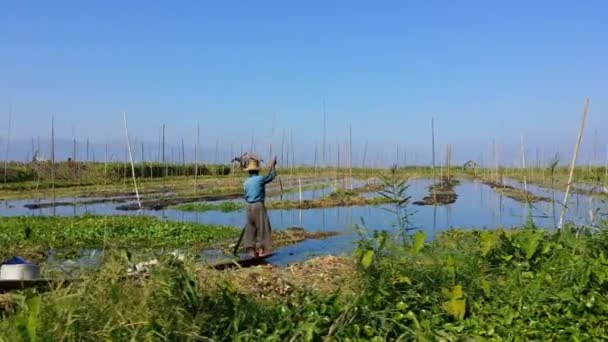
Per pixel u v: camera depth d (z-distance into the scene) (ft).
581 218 38.34
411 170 248.93
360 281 22.53
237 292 20.93
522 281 23.31
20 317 16.11
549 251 26.27
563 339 18.99
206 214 88.63
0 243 51.37
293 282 26.71
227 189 138.92
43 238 54.29
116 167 173.78
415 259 24.40
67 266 28.40
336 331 19.06
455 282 23.58
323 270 29.53
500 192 133.39
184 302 18.76
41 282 26.48
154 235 56.90
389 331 19.66
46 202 109.29
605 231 27.37
